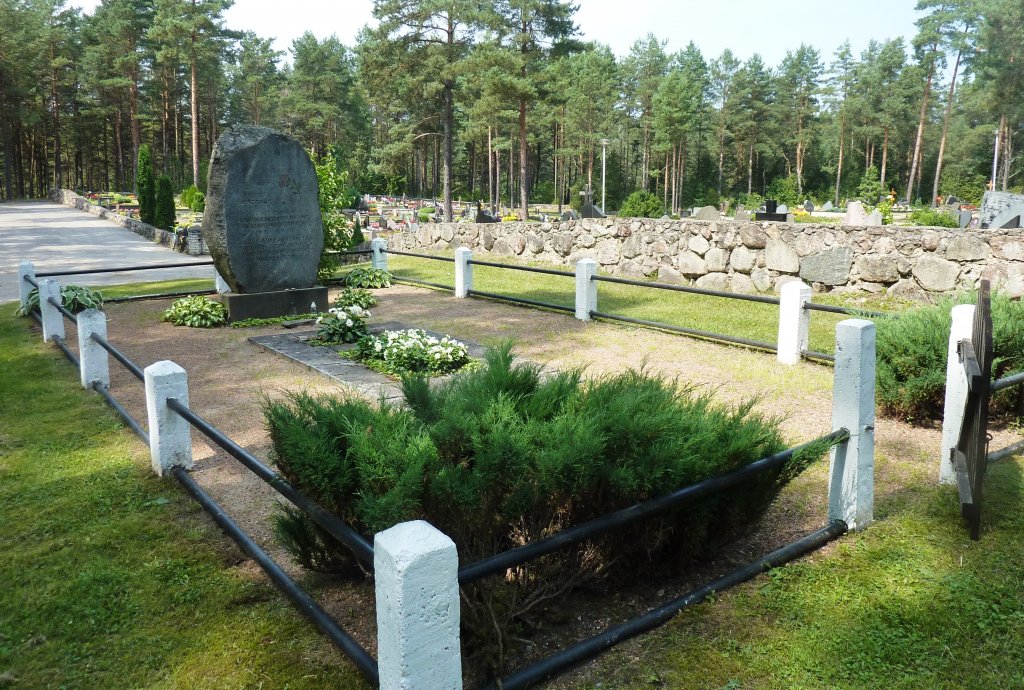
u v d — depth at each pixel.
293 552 3.33
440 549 2.08
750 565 3.38
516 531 2.99
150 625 3.14
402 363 7.47
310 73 75.38
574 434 2.94
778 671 2.75
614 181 85.31
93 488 4.63
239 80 76.31
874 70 77.69
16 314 11.09
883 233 10.44
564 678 2.69
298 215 10.86
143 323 10.50
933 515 4.02
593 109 69.94
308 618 3.09
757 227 11.88
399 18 40.25
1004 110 51.09
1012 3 49.00
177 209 51.22
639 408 3.31
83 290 11.14
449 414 3.03
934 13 64.00
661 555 3.35
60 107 74.25
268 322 10.32
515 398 3.44
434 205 63.88
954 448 4.36
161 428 4.73
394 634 2.07
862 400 3.71
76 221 40.16
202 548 3.81
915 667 2.77
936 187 66.88
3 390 6.97
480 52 38.12
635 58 85.06
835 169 85.81
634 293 12.66
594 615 3.11
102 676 2.80
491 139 66.75
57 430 5.77
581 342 8.77
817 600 3.20
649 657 2.81
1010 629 2.99
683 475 2.98
